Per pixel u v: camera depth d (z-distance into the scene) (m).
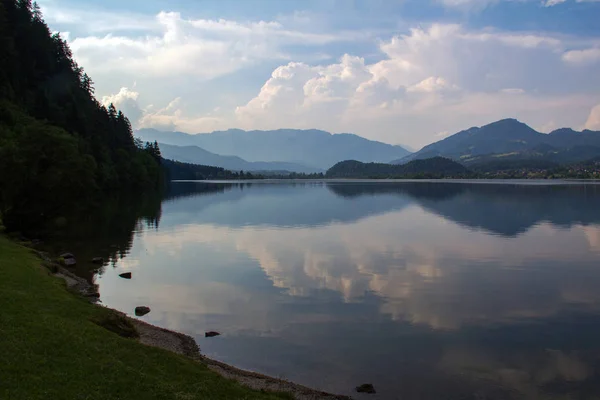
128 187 151.25
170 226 73.12
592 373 20.98
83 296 29.41
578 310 30.47
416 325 27.22
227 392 16.03
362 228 72.81
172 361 18.00
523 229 71.19
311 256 49.12
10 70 119.38
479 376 20.55
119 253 49.03
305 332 25.75
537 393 19.05
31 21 147.88
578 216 89.31
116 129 174.62
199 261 45.91
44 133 61.09
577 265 44.91
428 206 114.94
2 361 14.48
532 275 40.75
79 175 63.84
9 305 20.56
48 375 14.21
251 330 25.97
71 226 68.25
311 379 19.89
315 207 113.06
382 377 20.22
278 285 36.47
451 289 35.62
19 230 60.94
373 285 36.75
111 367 15.87
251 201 133.00
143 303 30.98
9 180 57.19
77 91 152.62
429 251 52.41
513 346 24.12
